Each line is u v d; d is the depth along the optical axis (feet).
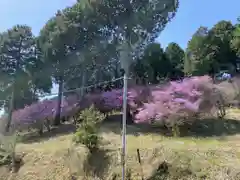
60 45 65.77
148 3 65.51
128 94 53.06
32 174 39.09
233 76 68.74
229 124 45.21
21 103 80.38
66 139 50.24
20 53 74.08
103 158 36.50
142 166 32.78
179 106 42.55
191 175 29.68
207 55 72.84
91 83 72.28
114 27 68.69
